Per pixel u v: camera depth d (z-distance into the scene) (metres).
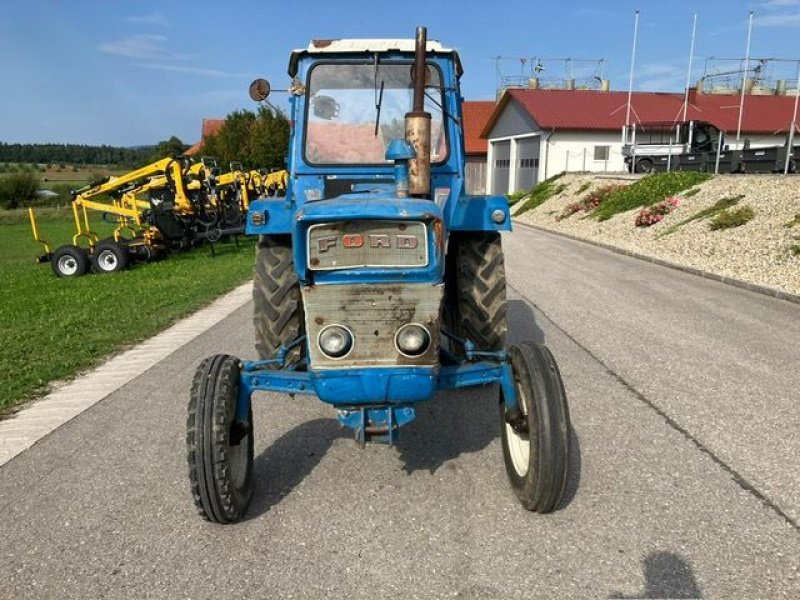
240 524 3.32
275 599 2.74
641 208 17.66
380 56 4.38
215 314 8.41
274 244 4.63
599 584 2.79
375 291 2.99
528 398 3.13
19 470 3.94
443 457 4.04
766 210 12.62
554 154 32.72
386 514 3.39
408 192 3.25
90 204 14.91
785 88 38.72
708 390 5.09
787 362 5.79
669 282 10.15
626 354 6.11
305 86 4.38
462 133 4.59
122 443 4.32
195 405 3.08
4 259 19.48
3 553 3.10
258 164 34.03
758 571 2.86
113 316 8.20
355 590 2.79
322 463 4.00
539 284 10.01
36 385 5.46
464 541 3.12
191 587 2.83
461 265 4.77
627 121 28.30
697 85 37.22
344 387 3.05
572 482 3.66
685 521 3.25
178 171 14.55
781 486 3.57
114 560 3.03
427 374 3.06
